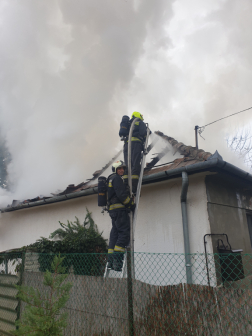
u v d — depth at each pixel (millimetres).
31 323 2188
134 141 4250
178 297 2232
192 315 2133
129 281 2379
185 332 2129
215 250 3805
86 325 2721
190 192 4191
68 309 2951
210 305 2078
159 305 2283
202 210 3988
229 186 4637
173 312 2215
